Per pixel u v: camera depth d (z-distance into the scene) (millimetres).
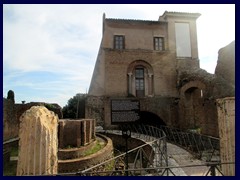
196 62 19406
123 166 11305
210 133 14023
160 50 19328
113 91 18109
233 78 13812
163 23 19719
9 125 16531
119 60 18703
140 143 14211
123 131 9625
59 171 10250
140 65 19141
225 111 6637
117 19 19141
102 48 18750
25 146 5543
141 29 19391
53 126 5996
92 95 18297
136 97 18094
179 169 9000
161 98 18266
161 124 18594
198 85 15961
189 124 16625
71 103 25516
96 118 17625
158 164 9695
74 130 12594
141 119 18375
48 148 5637
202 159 10398
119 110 9789
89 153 12109
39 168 5449
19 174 5465
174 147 13086
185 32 20016
